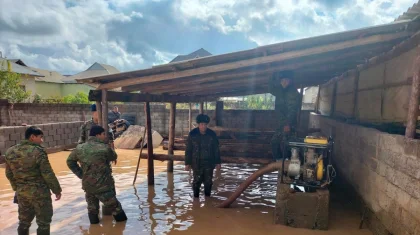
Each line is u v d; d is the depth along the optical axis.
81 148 4.27
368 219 4.27
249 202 5.56
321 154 4.43
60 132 11.09
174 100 8.18
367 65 5.77
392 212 3.44
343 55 4.65
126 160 9.62
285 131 5.47
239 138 9.23
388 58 4.68
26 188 3.65
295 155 4.43
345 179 5.90
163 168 8.50
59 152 10.78
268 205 5.39
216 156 5.80
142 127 12.48
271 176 7.63
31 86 27.05
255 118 12.61
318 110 12.20
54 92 35.12
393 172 3.44
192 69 4.45
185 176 7.56
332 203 5.39
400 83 4.26
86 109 15.61
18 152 3.60
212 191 6.26
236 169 8.46
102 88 4.91
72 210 5.07
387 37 3.78
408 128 3.28
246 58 4.22
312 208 4.20
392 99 4.57
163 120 14.32
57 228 4.32
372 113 5.51
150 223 4.50
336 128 7.05
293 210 4.26
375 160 4.08
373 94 5.48
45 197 3.75
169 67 4.38
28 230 3.90
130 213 4.93
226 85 6.86
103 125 4.95
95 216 4.45
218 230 4.22
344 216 4.72
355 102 6.66
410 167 3.02
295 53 4.05
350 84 7.19
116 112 13.69
